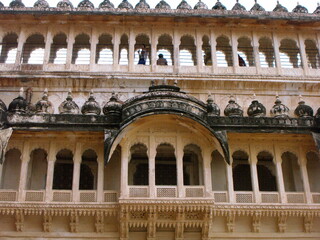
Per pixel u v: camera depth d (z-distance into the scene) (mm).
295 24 21703
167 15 20938
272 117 18141
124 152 17422
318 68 21562
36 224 17188
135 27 21469
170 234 17219
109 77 19953
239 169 19953
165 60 21359
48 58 20641
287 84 20516
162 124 17953
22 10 20891
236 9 23578
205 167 17531
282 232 17656
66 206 16859
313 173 19578
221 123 17766
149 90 18094
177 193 16953
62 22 21172
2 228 17031
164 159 19766
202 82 20188
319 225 17938
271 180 19812
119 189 17953
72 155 19406
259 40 22391
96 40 21125
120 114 17672
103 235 17172
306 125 18109
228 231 17453
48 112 18781
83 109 18391
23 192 17125
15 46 22188
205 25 21594
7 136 17047
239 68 20828
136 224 16766
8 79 19844
